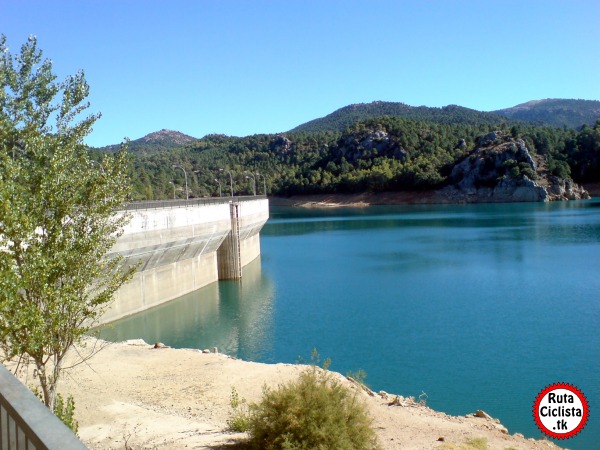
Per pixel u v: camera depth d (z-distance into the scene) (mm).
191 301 54031
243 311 49688
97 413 18875
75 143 14992
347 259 80250
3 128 14500
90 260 14398
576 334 38594
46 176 13859
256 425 15211
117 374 24438
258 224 81438
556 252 79812
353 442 15227
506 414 25344
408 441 18062
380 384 29828
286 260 81312
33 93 15547
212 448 15430
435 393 28250
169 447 15547
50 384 13875
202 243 58562
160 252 50281
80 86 15547
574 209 168500
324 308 49594
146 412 19297
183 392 22422
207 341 40344
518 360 33219
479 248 87188
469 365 32625
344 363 33750
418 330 40906
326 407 14906
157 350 29203
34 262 12828
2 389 4633
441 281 60562
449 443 18062
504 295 52469
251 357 36094
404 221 146750
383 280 62531
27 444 4055
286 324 44406
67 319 13578
